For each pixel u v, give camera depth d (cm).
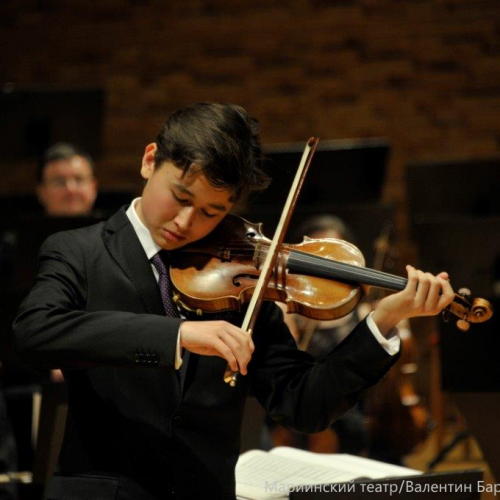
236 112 625
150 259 623
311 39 2228
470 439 1673
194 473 583
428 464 1470
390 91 2195
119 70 2294
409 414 1321
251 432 955
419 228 1459
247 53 2252
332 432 1264
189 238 610
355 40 2209
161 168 601
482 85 2170
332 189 1639
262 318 641
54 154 1605
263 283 609
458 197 1605
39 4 2312
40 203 1664
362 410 1300
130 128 2284
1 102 1714
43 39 2311
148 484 576
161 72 2281
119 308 598
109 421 586
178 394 589
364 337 584
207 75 2267
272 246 634
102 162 2284
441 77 2181
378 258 1425
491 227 1441
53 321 548
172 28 2278
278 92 2238
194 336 533
